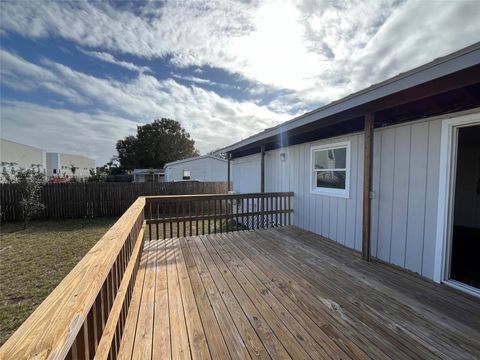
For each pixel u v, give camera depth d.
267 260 3.53
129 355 1.67
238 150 8.29
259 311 2.22
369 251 3.50
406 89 2.41
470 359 1.64
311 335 1.88
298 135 5.14
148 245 4.25
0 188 8.17
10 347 0.58
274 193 5.67
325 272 3.11
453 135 2.77
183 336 1.87
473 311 2.23
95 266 1.12
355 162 4.07
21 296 3.29
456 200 6.13
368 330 1.95
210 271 3.13
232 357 1.66
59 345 0.62
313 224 5.11
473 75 2.01
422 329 1.96
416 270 3.12
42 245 5.60
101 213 9.66
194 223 8.17
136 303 2.34
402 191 3.30
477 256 3.77
